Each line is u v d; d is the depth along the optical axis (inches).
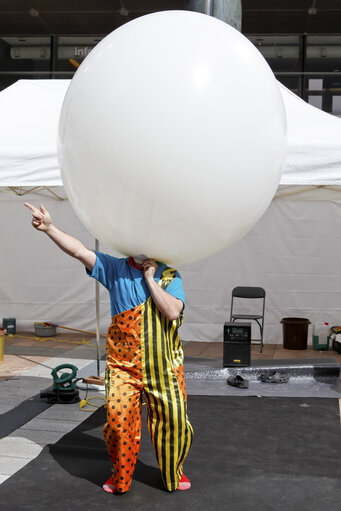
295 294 320.2
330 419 181.5
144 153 95.0
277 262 320.5
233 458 146.6
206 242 106.7
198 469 139.0
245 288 299.4
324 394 213.3
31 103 209.5
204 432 167.2
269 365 246.1
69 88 106.3
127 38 100.6
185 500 122.0
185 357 274.5
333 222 317.1
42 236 336.5
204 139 94.7
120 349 118.5
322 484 131.0
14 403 196.4
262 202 106.6
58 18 383.2
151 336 116.3
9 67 399.9
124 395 117.4
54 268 337.1
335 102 384.2
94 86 98.5
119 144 95.8
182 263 115.5
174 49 97.1
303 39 382.3
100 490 126.0
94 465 140.0
